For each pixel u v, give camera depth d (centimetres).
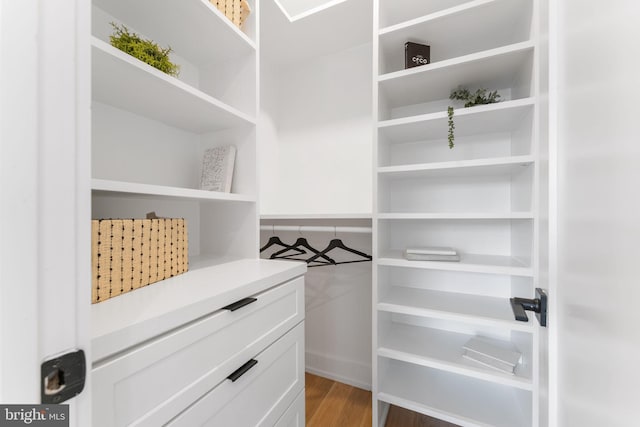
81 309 32
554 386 50
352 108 175
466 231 145
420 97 145
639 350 26
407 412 145
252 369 73
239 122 108
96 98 84
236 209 115
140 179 99
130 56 63
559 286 49
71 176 31
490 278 139
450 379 133
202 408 58
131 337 44
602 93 35
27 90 28
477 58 105
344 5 136
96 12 85
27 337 28
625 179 29
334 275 179
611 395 31
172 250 79
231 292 66
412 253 121
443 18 110
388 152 152
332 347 180
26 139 28
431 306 121
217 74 118
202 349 58
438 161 151
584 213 39
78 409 32
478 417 108
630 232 28
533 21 96
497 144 138
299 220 186
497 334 135
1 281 26
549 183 52
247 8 109
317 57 185
